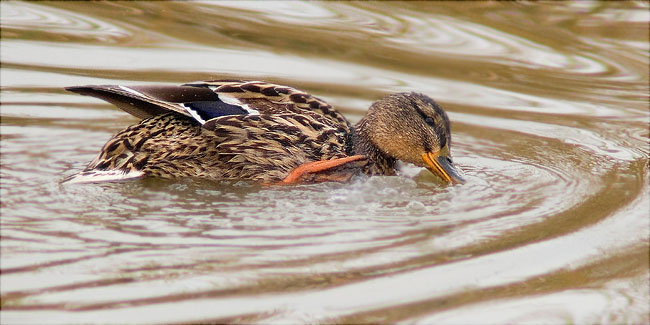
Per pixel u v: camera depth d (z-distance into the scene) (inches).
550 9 806.5
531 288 369.4
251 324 329.7
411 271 376.8
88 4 791.7
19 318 327.9
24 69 637.9
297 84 640.4
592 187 490.3
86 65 649.0
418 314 344.5
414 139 538.0
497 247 404.2
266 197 466.0
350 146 534.6
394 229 422.6
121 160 479.2
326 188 488.1
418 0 820.6
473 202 465.7
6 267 365.1
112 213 430.3
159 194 462.6
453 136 582.6
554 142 571.2
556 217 443.5
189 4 801.6
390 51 704.4
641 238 418.9
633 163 533.6
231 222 424.2
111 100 484.1
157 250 387.2
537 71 681.6
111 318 330.3
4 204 434.9
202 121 477.7
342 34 733.3
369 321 337.4
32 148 524.4
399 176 525.3
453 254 395.2
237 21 756.0
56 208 433.4
